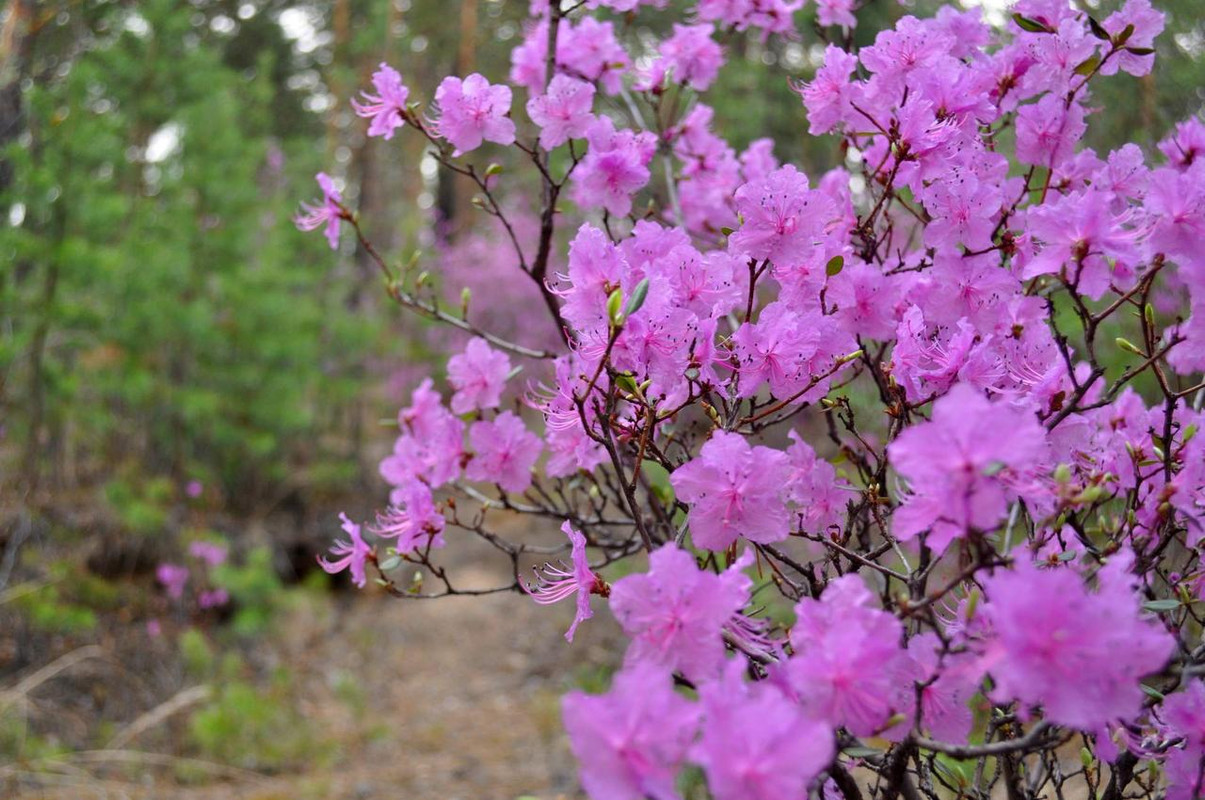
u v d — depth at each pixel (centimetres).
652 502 192
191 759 473
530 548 186
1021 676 85
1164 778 176
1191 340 128
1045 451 119
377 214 1223
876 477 143
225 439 712
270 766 485
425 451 201
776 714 85
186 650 515
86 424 630
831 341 142
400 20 1205
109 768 458
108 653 547
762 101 584
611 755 86
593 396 144
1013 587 86
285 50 1465
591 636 638
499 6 1132
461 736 525
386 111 191
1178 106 368
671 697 87
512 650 652
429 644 673
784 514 121
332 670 621
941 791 194
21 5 588
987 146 172
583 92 184
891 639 98
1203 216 120
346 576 780
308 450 916
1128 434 162
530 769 472
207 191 703
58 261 545
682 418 196
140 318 623
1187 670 107
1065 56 158
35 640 542
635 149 183
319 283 891
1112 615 85
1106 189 149
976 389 135
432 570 178
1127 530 146
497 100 184
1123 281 165
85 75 564
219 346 706
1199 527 138
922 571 128
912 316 141
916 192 157
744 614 141
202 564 629
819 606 104
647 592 104
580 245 136
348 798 441
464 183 1288
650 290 134
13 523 577
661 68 238
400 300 210
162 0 681
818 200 137
